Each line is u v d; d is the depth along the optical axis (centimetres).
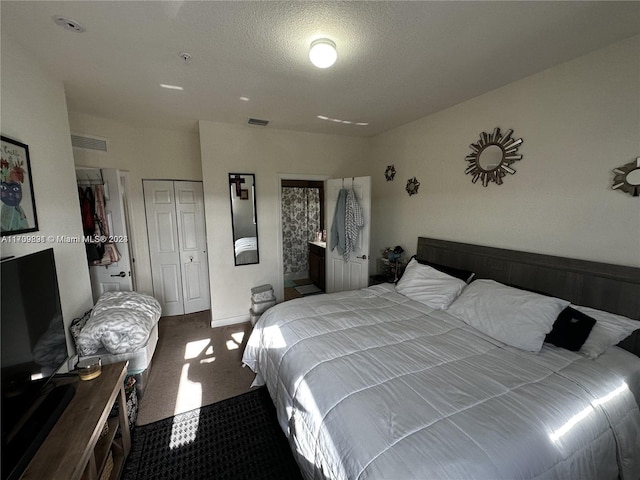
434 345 172
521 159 224
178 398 222
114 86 225
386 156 384
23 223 153
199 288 409
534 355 160
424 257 320
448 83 227
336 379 138
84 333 197
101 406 133
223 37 161
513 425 108
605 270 178
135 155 351
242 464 164
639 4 135
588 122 184
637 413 136
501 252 239
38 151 175
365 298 260
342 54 181
